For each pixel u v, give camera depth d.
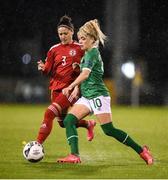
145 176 25.48
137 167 27.86
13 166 27.86
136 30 106.12
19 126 52.59
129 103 108.56
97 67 27.39
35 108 87.12
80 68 28.67
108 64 123.00
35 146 28.14
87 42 27.36
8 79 122.69
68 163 28.58
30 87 114.19
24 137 42.56
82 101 27.92
